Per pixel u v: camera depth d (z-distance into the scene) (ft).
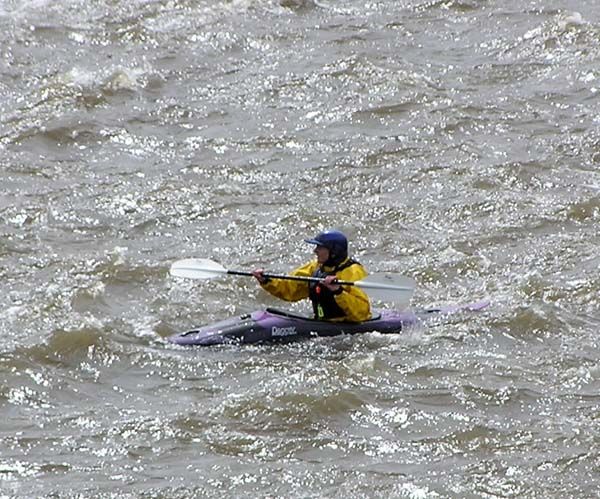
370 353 147.95
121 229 187.73
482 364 146.72
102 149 217.97
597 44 261.44
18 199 195.72
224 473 124.26
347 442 130.52
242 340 150.51
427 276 174.09
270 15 282.36
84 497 119.55
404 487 122.72
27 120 225.15
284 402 136.67
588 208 194.49
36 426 132.87
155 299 165.17
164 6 283.79
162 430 131.85
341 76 247.70
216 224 190.08
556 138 222.07
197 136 223.51
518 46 263.29
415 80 245.65
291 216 191.01
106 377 143.84
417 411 136.56
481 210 194.70
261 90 243.19
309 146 219.20
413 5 288.92
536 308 159.94
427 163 212.23
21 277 169.37
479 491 122.62
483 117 230.68
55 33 268.21
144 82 245.45
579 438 131.95
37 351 147.43
